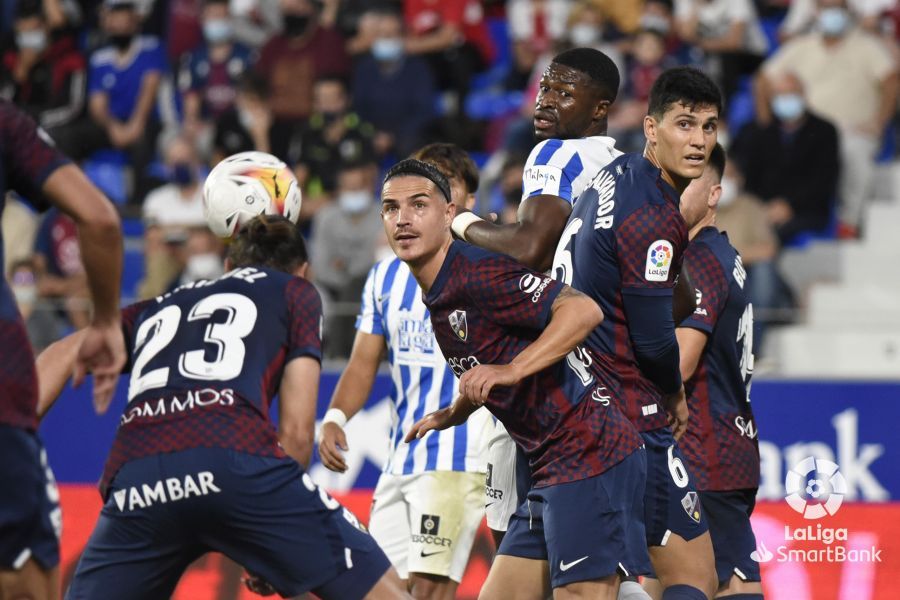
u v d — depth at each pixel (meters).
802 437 24.92
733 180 31.50
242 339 14.26
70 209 12.54
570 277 15.16
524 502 15.39
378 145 37.72
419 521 19.14
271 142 37.50
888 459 24.72
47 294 29.42
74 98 40.75
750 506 17.19
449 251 14.48
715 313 16.36
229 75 39.47
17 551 12.45
